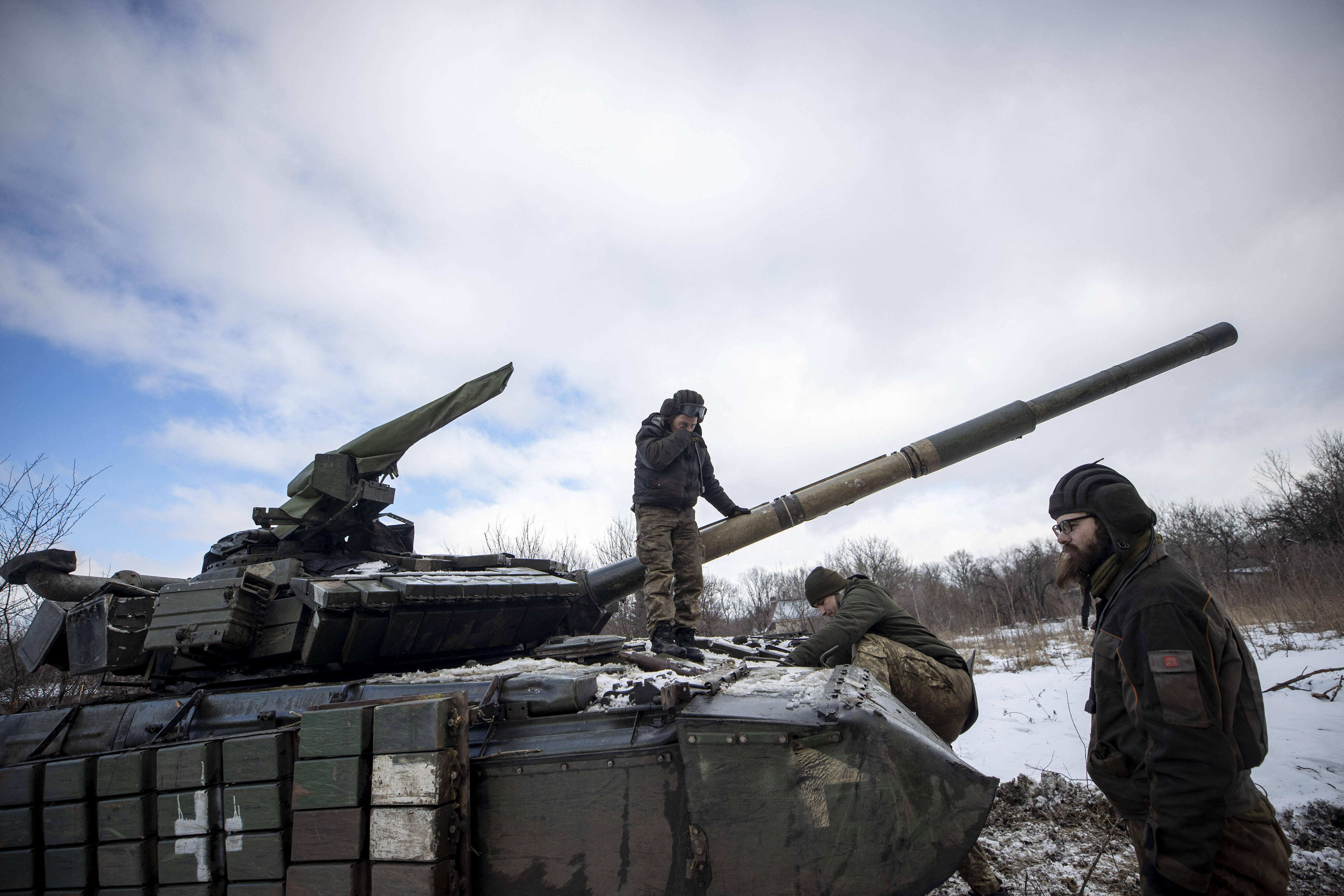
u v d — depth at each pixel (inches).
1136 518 87.1
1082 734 238.7
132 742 139.9
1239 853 79.4
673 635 167.0
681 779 100.7
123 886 114.1
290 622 149.7
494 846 104.4
